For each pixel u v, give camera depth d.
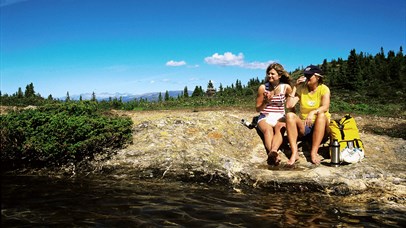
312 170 2.78
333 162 2.93
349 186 2.57
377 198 2.43
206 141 3.40
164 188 2.57
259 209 2.19
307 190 2.57
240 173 2.82
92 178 2.75
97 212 2.04
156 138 3.36
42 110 3.38
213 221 1.96
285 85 3.30
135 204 2.21
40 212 2.00
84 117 3.18
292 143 3.01
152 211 2.09
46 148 2.84
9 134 2.84
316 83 3.17
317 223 1.97
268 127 3.26
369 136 4.02
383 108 14.73
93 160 3.01
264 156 3.31
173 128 3.58
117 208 2.12
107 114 3.77
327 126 3.18
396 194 2.48
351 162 2.96
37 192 2.37
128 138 3.30
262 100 3.36
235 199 2.38
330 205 2.30
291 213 2.13
